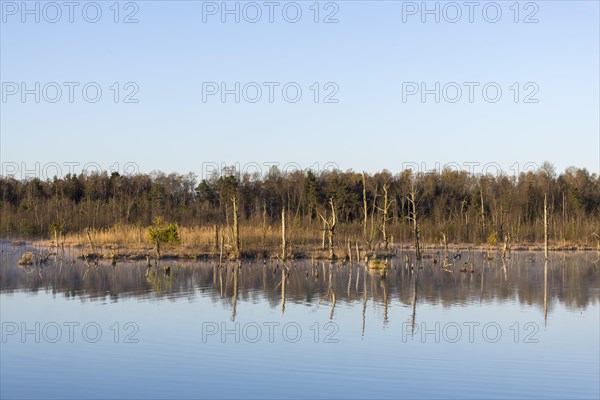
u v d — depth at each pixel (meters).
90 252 72.25
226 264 66.81
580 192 122.94
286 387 22.03
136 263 67.12
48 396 21.20
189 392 21.52
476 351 27.36
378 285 50.19
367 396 21.11
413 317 35.34
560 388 22.09
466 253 86.50
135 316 35.06
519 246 96.75
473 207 114.25
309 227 94.00
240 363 25.11
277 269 62.81
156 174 149.38
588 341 29.38
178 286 48.41
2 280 51.66
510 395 21.34
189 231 84.94
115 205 109.62
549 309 38.53
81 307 38.19
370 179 124.31
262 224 90.25
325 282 51.97
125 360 25.59
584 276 57.91
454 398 20.97
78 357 26.08
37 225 103.69
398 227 99.31
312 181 118.00
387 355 26.50
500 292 46.25
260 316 35.28
